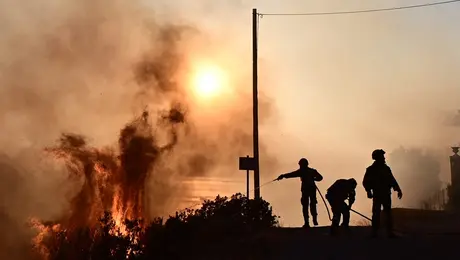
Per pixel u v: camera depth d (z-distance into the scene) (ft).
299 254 42.57
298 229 58.03
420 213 75.36
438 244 44.39
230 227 52.26
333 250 43.50
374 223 48.55
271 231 56.39
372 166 48.65
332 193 53.47
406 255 40.14
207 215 56.39
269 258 42.01
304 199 58.39
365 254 41.16
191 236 48.85
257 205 63.36
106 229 54.65
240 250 45.32
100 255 51.72
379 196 48.01
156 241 48.96
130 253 50.49
